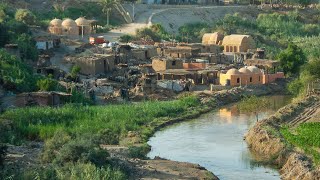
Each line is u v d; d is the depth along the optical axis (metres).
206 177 84.94
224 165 94.19
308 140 100.44
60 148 84.38
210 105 148.12
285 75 184.25
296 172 85.00
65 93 135.50
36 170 76.38
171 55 193.50
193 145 107.75
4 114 113.81
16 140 100.25
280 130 111.19
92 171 75.56
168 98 152.62
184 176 84.38
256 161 96.19
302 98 143.75
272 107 146.75
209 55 196.12
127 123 120.31
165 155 100.56
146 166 87.38
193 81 168.12
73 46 188.25
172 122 129.00
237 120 131.88
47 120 114.75
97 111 124.62
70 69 165.62
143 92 152.00
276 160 94.62
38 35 192.12
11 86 134.75
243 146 106.25
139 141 108.50
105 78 160.75
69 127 110.88
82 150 81.44
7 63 144.25
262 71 175.00
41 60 164.88
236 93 161.38
